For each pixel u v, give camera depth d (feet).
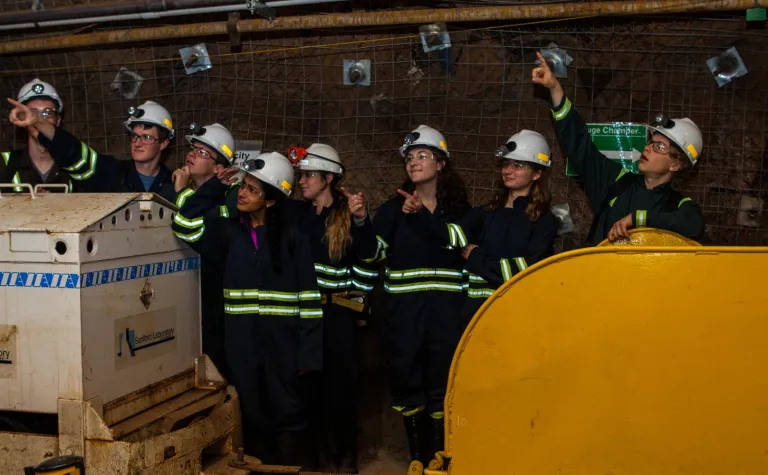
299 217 13.69
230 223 13.34
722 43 14.69
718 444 7.78
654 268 7.91
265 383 13.07
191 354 12.83
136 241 11.18
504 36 15.37
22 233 10.07
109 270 10.56
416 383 13.91
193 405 12.07
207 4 15.29
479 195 15.75
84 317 10.06
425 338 13.82
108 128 17.46
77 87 17.57
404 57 15.89
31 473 9.68
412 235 13.82
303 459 14.92
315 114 16.39
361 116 16.20
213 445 12.27
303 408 13.32
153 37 15.90
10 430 10.99
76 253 9.89
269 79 16.52
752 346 7.70
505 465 8.34
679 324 7.86
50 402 10.23
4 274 10.25
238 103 16.70
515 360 8.29
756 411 7.68
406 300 13.79
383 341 14.28
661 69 14.96
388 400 16.08
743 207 14.90
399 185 16.11
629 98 15.11
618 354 8.00
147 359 11.54
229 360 13.07
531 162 13.50
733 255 7.75
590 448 8.08
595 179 13.84
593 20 14.94
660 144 12.55
